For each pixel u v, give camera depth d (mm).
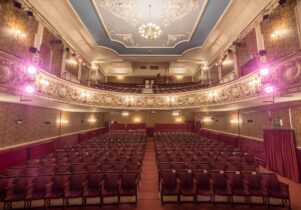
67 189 5305
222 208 5141
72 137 14023
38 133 9898
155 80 24281
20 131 8445
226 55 13711
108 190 5414
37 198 4984
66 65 12859
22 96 6629
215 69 16344
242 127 11891
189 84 21438
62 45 12266
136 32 13406
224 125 14781
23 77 6383
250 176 5547
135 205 5328
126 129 22297
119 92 15516
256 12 9453
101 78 21703
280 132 8258
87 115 17672
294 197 5891
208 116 18516
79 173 5676
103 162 7414
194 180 5727
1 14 7031
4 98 6848
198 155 8789
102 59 18125
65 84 10281
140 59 18562
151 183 7203
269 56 8703
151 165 9859
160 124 22641
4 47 7180
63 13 10531
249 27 10375
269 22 8688
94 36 13953
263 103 9273
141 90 19516
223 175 5633
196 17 11398
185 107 14906
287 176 7812
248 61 10461
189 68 22156
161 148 10234
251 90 8391
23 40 8312
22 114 8609
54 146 11195
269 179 5449
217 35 13109
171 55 17328
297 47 7008
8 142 7668
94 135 18938
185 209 5117
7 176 5480
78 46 14320
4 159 7145
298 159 7375
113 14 11133
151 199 5789
